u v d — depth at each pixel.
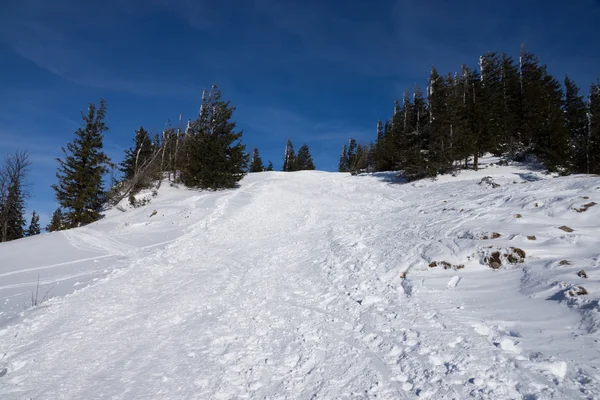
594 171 23.64
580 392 3.46
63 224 26.73
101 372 5.08
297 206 22.77
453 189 21.03
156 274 10.94
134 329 6.72
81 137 28.08
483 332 5.11
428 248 9.40
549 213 9.84
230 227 18.28
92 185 27.64
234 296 8.59
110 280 10.22
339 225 16.45
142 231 17.97
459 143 27.31
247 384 4.55
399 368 4.57
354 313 6.87
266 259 12.43
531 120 32.47
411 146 30.31
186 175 30.50
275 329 6.40
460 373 4.15
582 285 5.61
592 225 8.50
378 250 10.84
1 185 27.48
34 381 4.88
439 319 5.82
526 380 3.81
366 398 4.01
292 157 80.81
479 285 6.97
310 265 11.12
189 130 35.00
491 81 40.44
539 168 25.92
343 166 79.25
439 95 31.14
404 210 16.98
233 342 5.93
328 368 4.81
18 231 33.03
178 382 4.68
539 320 5.16
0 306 8.45
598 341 4.27
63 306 8.02
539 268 6.81
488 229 9.31
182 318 7.28
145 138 36.34
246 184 31.33
